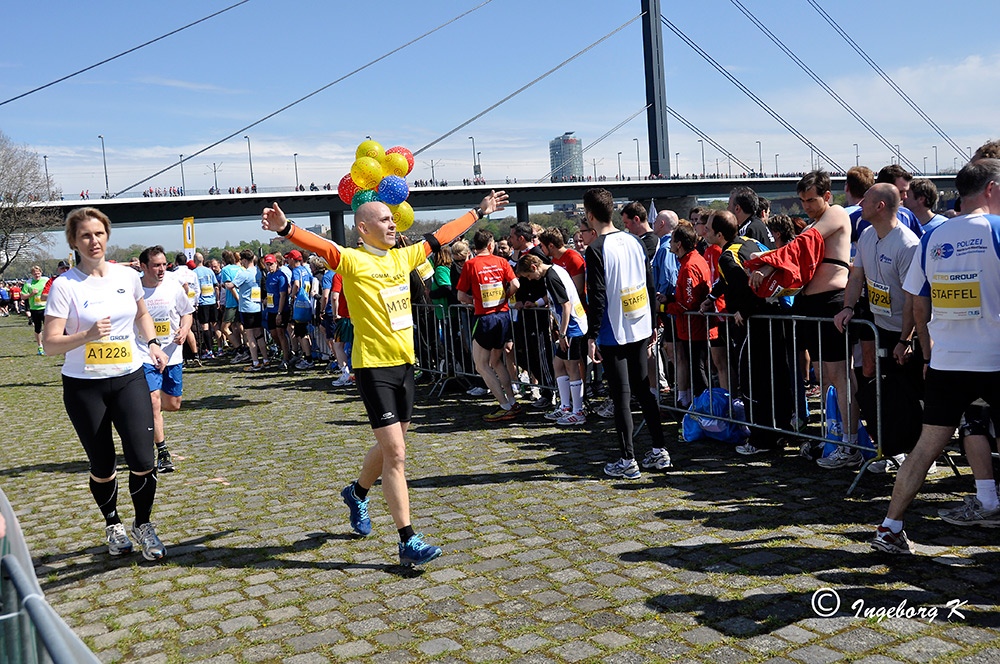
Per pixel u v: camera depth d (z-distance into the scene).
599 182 73.69
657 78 74.88
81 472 6.35
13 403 10.83
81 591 3.73
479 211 4.34
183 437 7.62
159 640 3.14
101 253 4.00
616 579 3.52
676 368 6.77
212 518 4.81
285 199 66.25
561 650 2.89
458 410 8.12
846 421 5.05
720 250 6.21
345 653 2.96
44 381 13.31
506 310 7.33
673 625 3.04
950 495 4.46
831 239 5.12
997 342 3.37
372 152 5.54
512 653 2.89
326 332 11.65
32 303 18.69
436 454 6.19
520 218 74.62
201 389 11.20
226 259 15.20
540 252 7.90
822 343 5.07
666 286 7.39
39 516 5.10
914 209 4.95
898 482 3.56
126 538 4.23
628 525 4.25
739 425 5.89
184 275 13.85
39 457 7.07
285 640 3.09
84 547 4.40
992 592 3.18
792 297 5.64
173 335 6.04
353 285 3.80
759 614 3.09
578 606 3.26
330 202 69.00
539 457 5.92
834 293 5.10
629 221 7.25
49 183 65.50
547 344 7.78
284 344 13.03
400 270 3.94
